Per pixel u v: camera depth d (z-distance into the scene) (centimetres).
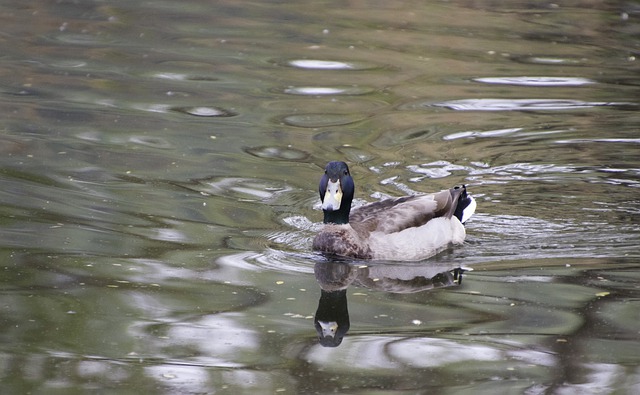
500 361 994
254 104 2006
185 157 1667
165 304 1129
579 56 2478
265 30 2714
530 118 1939
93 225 1366
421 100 2064
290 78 2225
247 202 1484
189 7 2998
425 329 1074
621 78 2258
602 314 1110
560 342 1036
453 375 961
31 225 1355
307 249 1338
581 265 1273
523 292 1184
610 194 1549
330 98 2069
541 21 2897
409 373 966
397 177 1617
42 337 1034
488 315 1116
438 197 1406
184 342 1030
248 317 1101
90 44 2511
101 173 1573
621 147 1766
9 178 1530
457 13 2981
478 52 2506
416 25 2814
